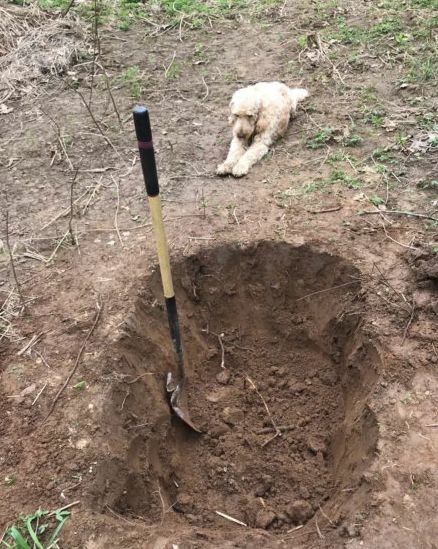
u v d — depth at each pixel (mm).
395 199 2564
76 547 1444
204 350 2404
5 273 2330
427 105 3221
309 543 1479
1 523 1498
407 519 1462
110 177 2883
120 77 3775
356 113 3211
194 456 2084
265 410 2236
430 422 1684
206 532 1559
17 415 1774
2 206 2717
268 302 2461
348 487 1671
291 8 4582
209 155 2996
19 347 2000
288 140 3041
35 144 3150
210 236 2439
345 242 2346
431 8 4254
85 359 1936
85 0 4695
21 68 3830
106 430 1739
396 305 2059
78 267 2332
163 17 4543
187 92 3590
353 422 1887
